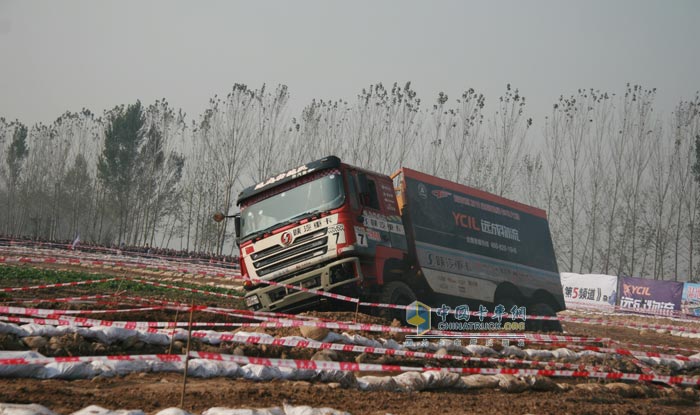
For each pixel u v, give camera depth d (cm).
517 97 6819
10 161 10119
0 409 692
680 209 6519
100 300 1855
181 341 1212
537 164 6912
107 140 8462
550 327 2438
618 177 6650
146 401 873
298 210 1794
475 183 6738
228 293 2888
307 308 1809
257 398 942
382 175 1922
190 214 8162
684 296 3809
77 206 9312
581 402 1152
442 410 981
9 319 1279
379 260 1805
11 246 5338
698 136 6469
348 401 982
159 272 4112
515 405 1062
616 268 6694
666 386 1477
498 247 2284
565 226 6731
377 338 1462
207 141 7819
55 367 980
